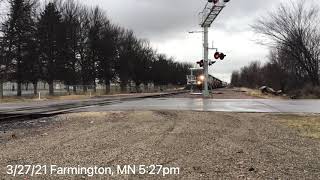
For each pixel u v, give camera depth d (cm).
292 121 1544
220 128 1319
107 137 1118
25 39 5344
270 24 5109
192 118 1598
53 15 5922
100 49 6819
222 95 4250
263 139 1110
